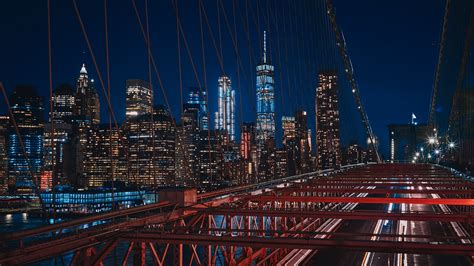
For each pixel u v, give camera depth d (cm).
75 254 1639
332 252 5428
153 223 2092
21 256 1448
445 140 12312
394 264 4972
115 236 1780
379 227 6344
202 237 1719
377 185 5147
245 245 1680
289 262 3912
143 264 1778
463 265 4841
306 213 2319
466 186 4981
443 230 5959
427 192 3859
